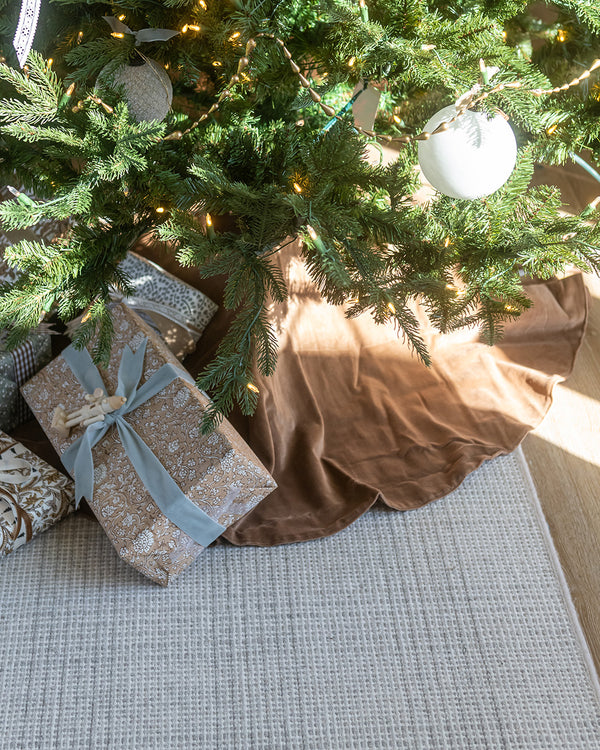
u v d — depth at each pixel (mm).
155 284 1603
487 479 1583
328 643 1361
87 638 1366
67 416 1483
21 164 1186
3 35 1241
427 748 1242
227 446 1333
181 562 1409
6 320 1082
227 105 1278
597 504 1560
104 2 1125
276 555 1476
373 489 1519
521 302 1285
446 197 1267
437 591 1427
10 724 1269
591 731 1257
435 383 1716
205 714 1281
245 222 1228
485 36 1104
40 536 1494
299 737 1256
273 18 1108
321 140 1132
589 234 1186
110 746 1247
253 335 1128
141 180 1162
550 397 1695
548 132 1243
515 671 1323
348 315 1205
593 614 1411
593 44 1248
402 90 1336
